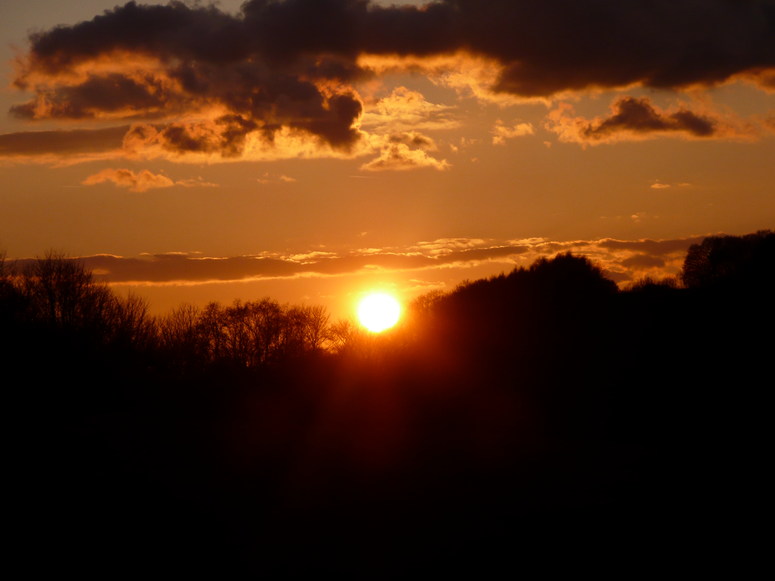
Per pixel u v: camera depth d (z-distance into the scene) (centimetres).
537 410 10981
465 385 12675
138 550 4809
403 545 4841
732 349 11038
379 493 6094
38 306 11994
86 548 4819
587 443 8538
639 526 4981
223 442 8181
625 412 10238
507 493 6041
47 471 6406
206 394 13038
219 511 5591
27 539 4909
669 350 11488
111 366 12462
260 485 6331
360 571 4438
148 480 6356
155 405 12069
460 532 5047
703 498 5569
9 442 7456
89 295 12625
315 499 5922
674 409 9912
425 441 8569
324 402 12319
